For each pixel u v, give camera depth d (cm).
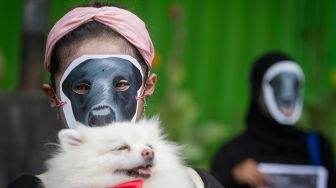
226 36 1296
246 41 1306
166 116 1127
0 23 1205
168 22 1246
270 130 834
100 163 437
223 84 1295
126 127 445
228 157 805
